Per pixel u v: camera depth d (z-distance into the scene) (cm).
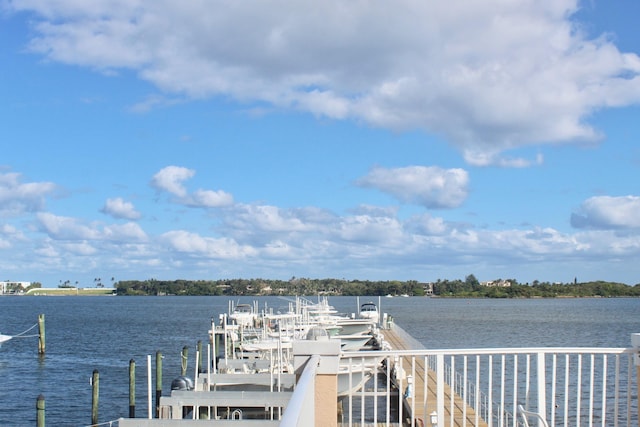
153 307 19662
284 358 3184
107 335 8981
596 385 3478
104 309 18338
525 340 7944
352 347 4819
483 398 2914
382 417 2777
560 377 3688
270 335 4044
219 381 2531
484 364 4219
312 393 734
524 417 1112
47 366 5803
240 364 3100
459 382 2641
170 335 8919
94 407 3450
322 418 970
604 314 14875
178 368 5416
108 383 4850
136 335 8944
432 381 2756
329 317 5788
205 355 6131
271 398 2083
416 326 10531
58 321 12412
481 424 1647
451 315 14338
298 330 4534
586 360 4366
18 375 5288
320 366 977
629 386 1113
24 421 3738
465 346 7038
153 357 6269
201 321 12119
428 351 1154
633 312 15962
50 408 4053
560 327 10356
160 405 2083
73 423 3678
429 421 1606
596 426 2698
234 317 6197
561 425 2703
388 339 5334
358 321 5909
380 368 3503
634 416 2812
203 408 2233
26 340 8244
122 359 6244
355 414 2861
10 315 14800
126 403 4144
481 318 13025
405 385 2534
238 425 1656
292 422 455
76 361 6119
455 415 1806
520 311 16625
